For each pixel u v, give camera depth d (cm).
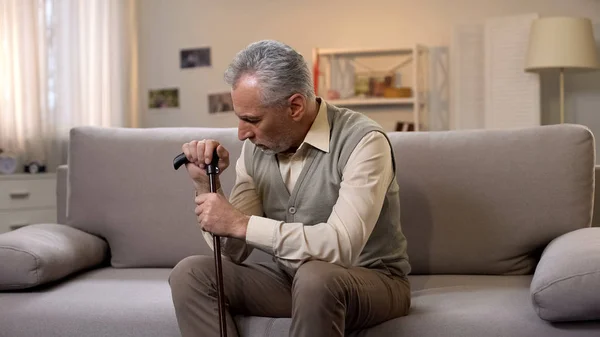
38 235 238
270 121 186
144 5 665
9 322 209
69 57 569
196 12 654
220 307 182
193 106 657
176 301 187
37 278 219
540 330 183
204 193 197
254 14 641
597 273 176
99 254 265
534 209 239
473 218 243
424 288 228
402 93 600
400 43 612
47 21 557
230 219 183
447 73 604
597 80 568
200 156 194
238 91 184
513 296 206
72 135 274
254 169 208
